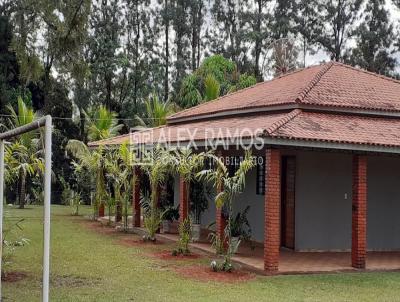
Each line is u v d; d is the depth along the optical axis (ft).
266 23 156.66
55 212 80.33
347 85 49.49
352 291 31.14
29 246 45.14
